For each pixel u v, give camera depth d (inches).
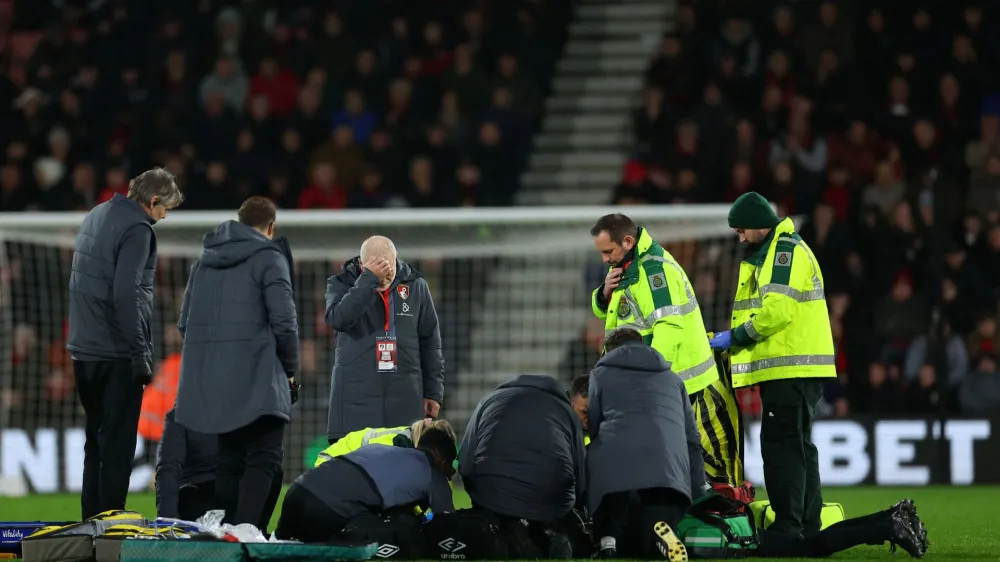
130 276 1141.1
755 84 2645.2
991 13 2706.7
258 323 1090.7
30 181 2497.5
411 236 2043.6
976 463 2101.4
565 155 2637.8
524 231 2050.9
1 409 2134.6
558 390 1085.1
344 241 2034.9
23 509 1706.4
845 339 2213.3
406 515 1047.6
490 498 1052.5
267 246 1099.9
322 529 1034.1
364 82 2615.7
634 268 1194.0
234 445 1105.4
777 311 1154.0
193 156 2516.0
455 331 2258.9
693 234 2006.6
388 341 1243.2
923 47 2682.1
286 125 2556.6
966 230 2340.1
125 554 930.1
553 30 2844.5
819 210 2294.5
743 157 2477.9
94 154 2554.1
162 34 2721.5
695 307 1197.1
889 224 2289.6
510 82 2628.0
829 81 2647.6
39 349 2172.7
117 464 1155.3
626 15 2886.3
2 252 2066.9
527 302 2273.6
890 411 2149.4
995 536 1301.7
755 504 1208.2
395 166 2445.9
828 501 1829.5
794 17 2755.9
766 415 1178.6
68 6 2851.9
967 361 2176.4
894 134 2564.0
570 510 1076.5
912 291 2255.2
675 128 2559.1
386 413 1237.1
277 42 2679.6
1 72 2714.1
